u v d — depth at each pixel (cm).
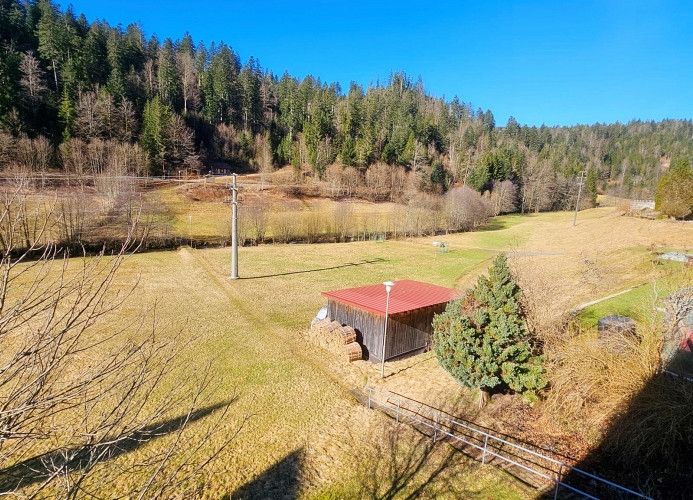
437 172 8925
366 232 6112
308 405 1455
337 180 7700
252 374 1667
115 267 399
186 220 5456
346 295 2092
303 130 9656
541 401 1328
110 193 4122
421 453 1181
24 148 4834
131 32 9875
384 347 1772
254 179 7756
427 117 11038
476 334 1361
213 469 1098
